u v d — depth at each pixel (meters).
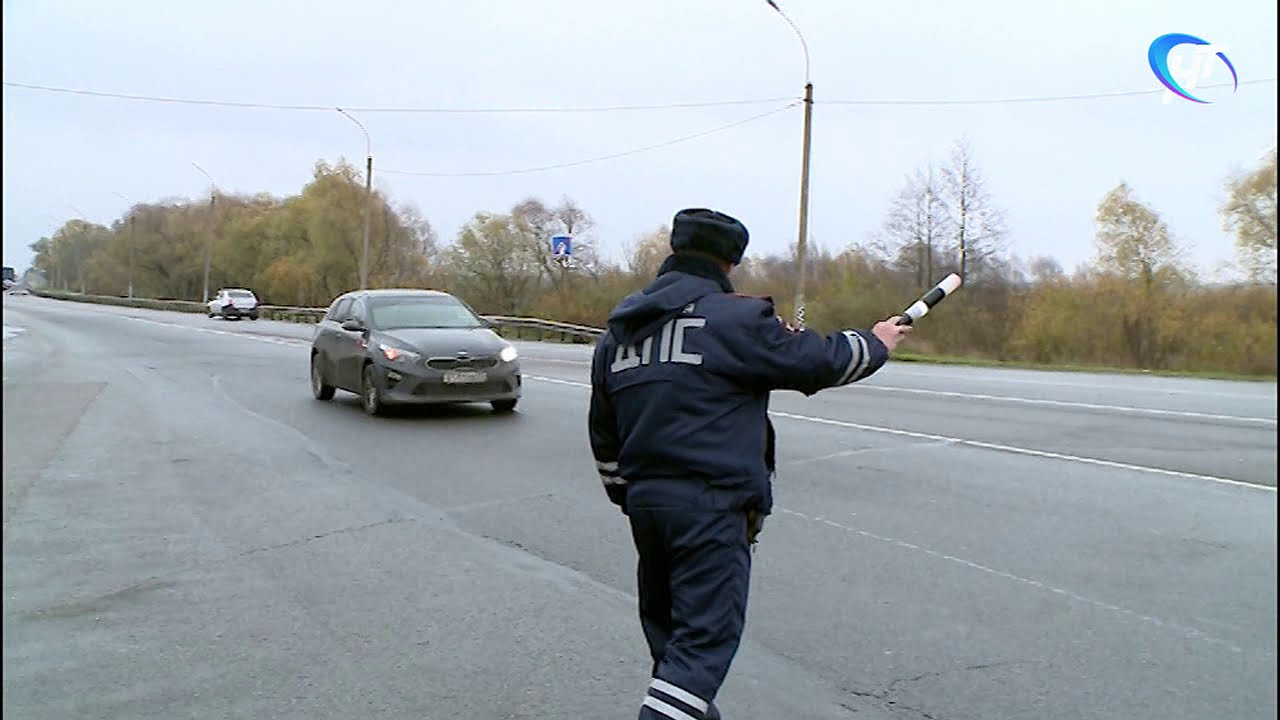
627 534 6.90
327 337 14.59
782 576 5.80
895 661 4.54
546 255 47.72
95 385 16.94
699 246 3.34
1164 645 4.69
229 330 39.16
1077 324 32.00
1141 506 7.52
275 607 5.42
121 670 4.58
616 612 5.32
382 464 9.56
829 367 3.16
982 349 33.81
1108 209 31.95
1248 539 6.54
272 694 4.31
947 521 7.08
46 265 121.50
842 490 8.14
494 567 6.14
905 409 13.79
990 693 4.19
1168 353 31.03
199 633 5.04
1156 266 31.61
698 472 3.14
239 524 7.23
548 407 13.92
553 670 4.54
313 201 63.12
